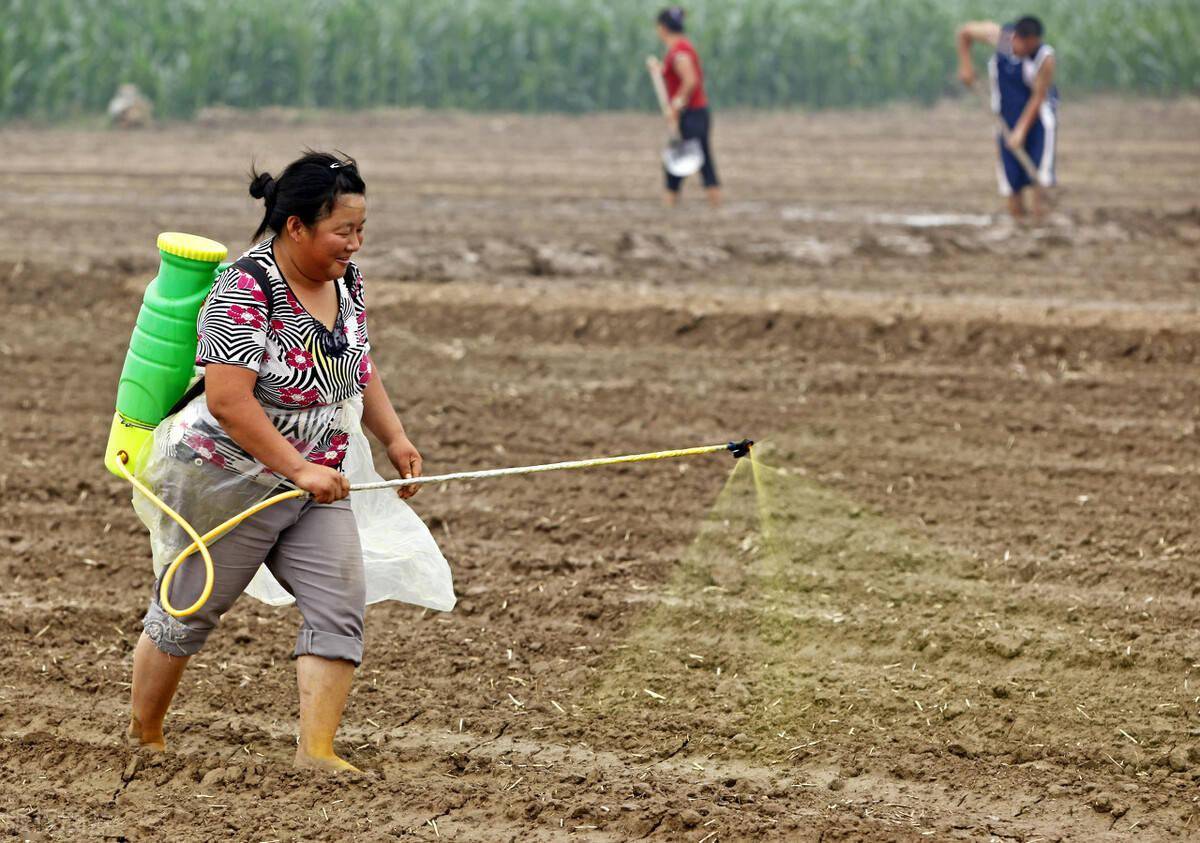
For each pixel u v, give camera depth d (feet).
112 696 50.83
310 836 41.11
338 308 41.81
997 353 91.15
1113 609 56.95
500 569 61.93
